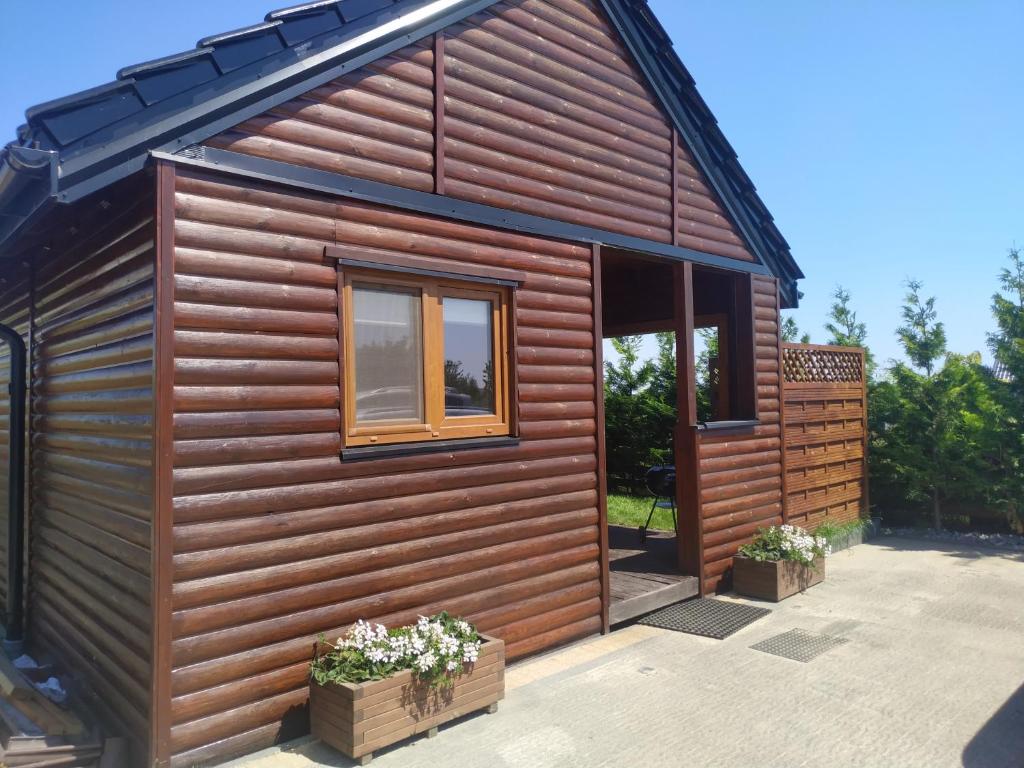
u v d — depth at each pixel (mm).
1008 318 9727
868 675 4719
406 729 3699
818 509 9008
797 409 8633
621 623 5949
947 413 9836
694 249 6930
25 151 2994
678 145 6766
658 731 3914
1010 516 9586
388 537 4199
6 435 6027
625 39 6188
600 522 5582
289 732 3738
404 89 4480
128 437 3717
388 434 4266
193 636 3408
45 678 4453
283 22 3869
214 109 3572
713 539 6828
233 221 3648
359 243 4176
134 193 3707
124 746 3547
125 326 3771
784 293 8367
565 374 5426
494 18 5102
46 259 5078
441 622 4180
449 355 4711
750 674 4746
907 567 7922
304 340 3883
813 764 3549
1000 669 4812
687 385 6750
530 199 5262
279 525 3730
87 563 4227
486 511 4762
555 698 4367
